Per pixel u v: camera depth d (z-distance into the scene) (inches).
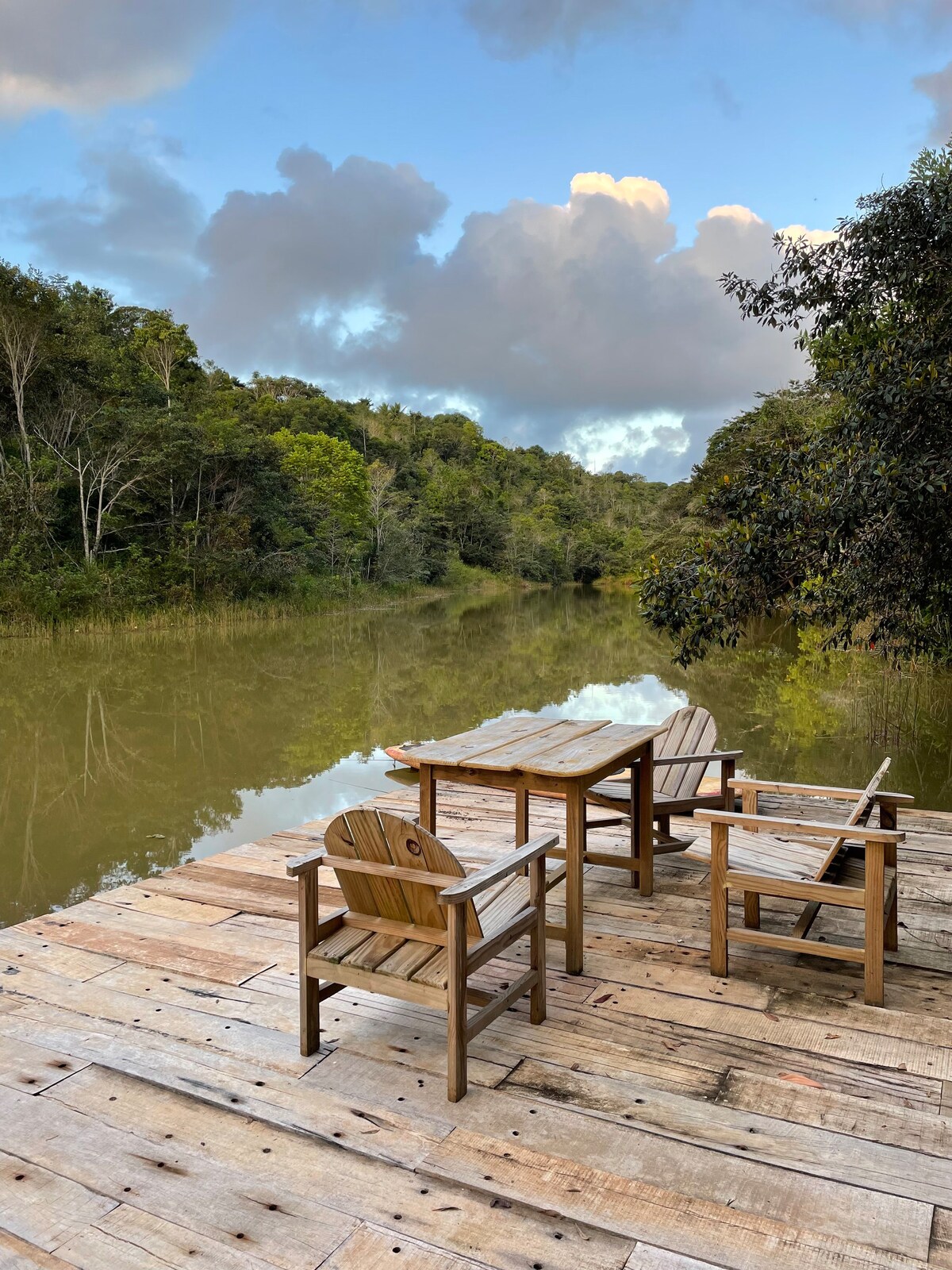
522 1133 87.7
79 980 126.7
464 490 2719.0
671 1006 115.6
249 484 1305.4
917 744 340.2
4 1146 87.5
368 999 119.6
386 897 100.9
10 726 438.6
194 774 341.1
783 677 553.3
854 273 210.8
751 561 214.8
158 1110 93.6
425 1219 75.9
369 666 689.0
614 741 143.6
